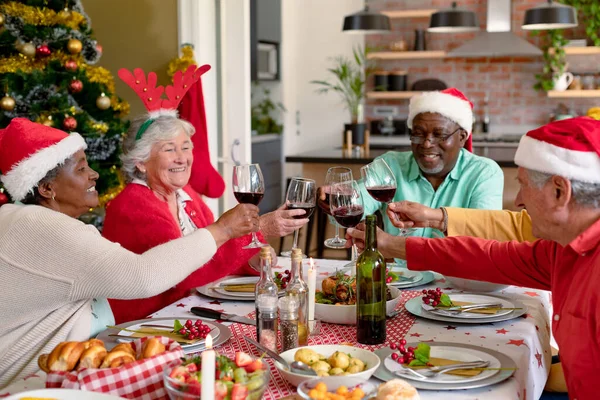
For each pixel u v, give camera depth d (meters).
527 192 1.54
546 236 1.57
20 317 1.68
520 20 7.70
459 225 2.17
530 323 1.84
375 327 1.67
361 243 2.00
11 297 1.64
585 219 1.49
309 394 1.19
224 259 2.20
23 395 1.20
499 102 7.91
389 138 7.76
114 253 1.65
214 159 4.36
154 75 2.63
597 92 7.25
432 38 7.96
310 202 1.96
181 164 2.44
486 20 7.76
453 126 2.72
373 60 8.20
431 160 2.75
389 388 1.22
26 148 1.80
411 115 2.79
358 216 1.89
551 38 7.39
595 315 1.44
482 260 1.89
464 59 7.95
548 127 1.51
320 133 8.25
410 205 2.18
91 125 3.58
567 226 1.51
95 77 3.74
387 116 8.16
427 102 2.71
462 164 2.84
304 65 8.20
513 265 1.86
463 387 1.37
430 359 1.52
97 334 1.76
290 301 1.58
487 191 2.78
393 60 8.16
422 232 2.73
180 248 1.70
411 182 2.87
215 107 4.34
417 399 1.22
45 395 1.21
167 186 2.44
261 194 1.94
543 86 7.50
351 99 8.09
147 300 2.23
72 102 3.64
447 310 1.88
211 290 2.13
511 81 7.84
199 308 1.90
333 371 1.38
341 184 1.88
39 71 3.45
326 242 2.07
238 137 4.33
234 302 2.06
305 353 1.45
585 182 1.46
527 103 7.83
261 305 1.61
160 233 2.34
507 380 1.43
